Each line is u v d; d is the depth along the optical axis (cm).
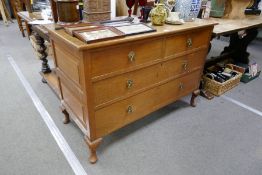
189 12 157
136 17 157
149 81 139
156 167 136
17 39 366
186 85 175
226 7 237
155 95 150
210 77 224
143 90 138
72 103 139
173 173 133
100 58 105
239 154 148
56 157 140
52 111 184
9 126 165
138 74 129
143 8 145
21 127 164
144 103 145
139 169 134
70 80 125
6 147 146
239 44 292
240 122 181
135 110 141
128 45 113
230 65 256
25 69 258
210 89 222
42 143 150
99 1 129
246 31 281
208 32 163
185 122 179
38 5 216
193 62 167
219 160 143
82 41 100
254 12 273
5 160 136
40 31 170
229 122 181
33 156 140
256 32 279
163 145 154
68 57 116
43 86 222
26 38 372
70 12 121
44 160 137
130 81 125
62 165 134
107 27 117
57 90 190
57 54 132
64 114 164
